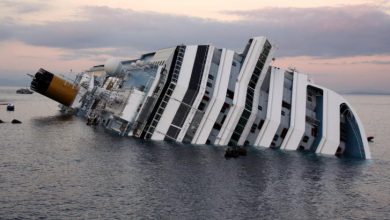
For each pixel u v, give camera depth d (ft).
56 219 140.87
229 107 285.43
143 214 148.56
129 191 173.27
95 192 170.09
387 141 416.46
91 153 240.12
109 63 347.97
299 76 310.04
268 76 306.96
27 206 151.43
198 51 291.38
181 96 278.05
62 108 515.50
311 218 153.28
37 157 228.02
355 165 257.55
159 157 236.63
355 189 197.26
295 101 299.17
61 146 259.39
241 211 156.35
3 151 241.96
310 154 285.23
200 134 282.15
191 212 152.56
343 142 300.81
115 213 148.46
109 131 319.27
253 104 291.38
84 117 420.77
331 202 173.88
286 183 199.82
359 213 161.89
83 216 144.46
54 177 189.37
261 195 177.37
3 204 152.46
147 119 284.20
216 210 155.74
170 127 281.54
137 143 270.26
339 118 299.99
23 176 189.26
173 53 285.84
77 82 419.95
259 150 281.33
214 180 195.93
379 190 197.47
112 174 197.47
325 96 304.50
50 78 384.88
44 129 331.98
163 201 162.91
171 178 195.11
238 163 236.43
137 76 312.50
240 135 289.53
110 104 325.01
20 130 325.21
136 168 210.38
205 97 279.69
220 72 289.33
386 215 160.56
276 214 155.12
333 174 226.79
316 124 299.58
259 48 291.58
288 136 292.40
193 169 213.87
